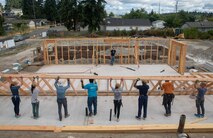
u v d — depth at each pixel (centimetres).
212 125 694
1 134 659
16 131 677
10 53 2628
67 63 1681
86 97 970
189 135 664
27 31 5422
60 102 750
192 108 873
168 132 677
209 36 4175
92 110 845
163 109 862
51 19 8419
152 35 4450
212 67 1680
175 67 1547
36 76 916
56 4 8344
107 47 2153
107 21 5794
